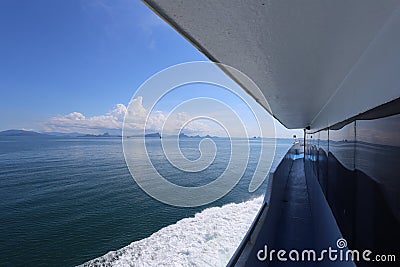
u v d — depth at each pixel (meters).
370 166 1.38
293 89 2.57
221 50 1.42
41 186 21.00
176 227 7.40
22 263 9.05
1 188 21.19
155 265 5.02
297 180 8.84
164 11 0.97
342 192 2.19
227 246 4.77
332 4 0.93
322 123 4.22
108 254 7.58
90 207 13.24
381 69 1.23
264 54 1.49
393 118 1.06
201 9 0.95
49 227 12.12
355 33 1.23
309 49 1.42
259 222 3.16
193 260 4.52
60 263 8.34
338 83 2.33
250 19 1.04
